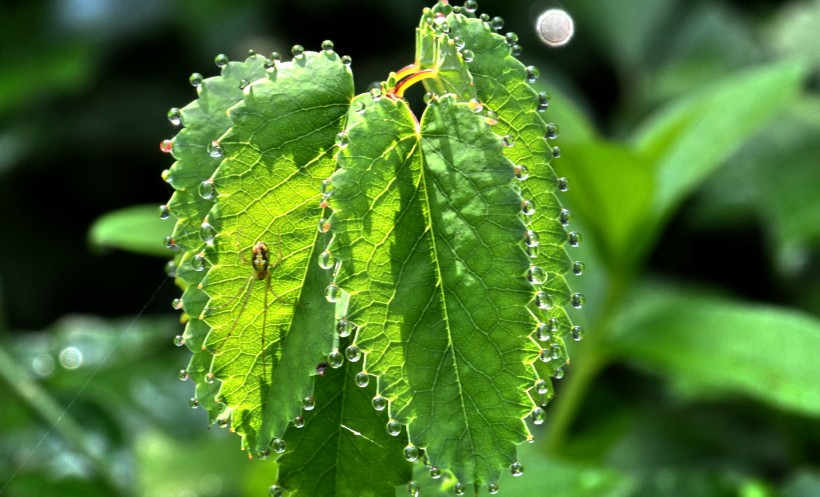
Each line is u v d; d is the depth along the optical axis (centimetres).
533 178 26
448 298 26
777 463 52
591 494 33
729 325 37
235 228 26
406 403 26
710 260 66
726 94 45
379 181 26
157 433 51
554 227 26
